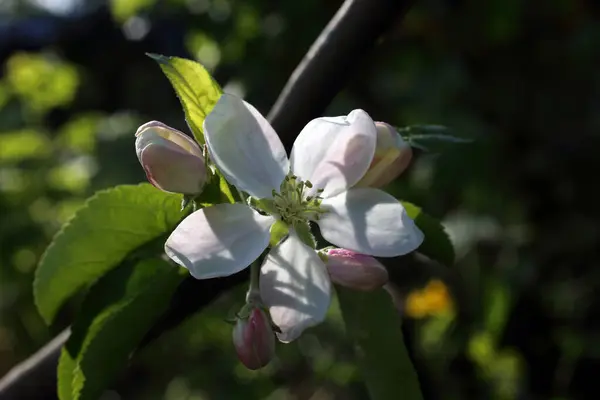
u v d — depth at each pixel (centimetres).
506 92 56
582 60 55
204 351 69
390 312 25
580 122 56
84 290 25
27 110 73
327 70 24
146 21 65
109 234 24
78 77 82
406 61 55
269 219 22
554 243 55
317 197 23
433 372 60
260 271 22
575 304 57
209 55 60
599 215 56
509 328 60
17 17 109
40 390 24
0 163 63
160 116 83
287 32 55
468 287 58
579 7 55
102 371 24
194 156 22
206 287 24
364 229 22
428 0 53
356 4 23
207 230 22
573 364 59
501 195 55
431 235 26
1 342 65
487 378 62
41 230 61
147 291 24
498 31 54
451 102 55
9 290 62
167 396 69
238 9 57
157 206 24
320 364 66
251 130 23
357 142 22
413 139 24
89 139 63
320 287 22
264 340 22
